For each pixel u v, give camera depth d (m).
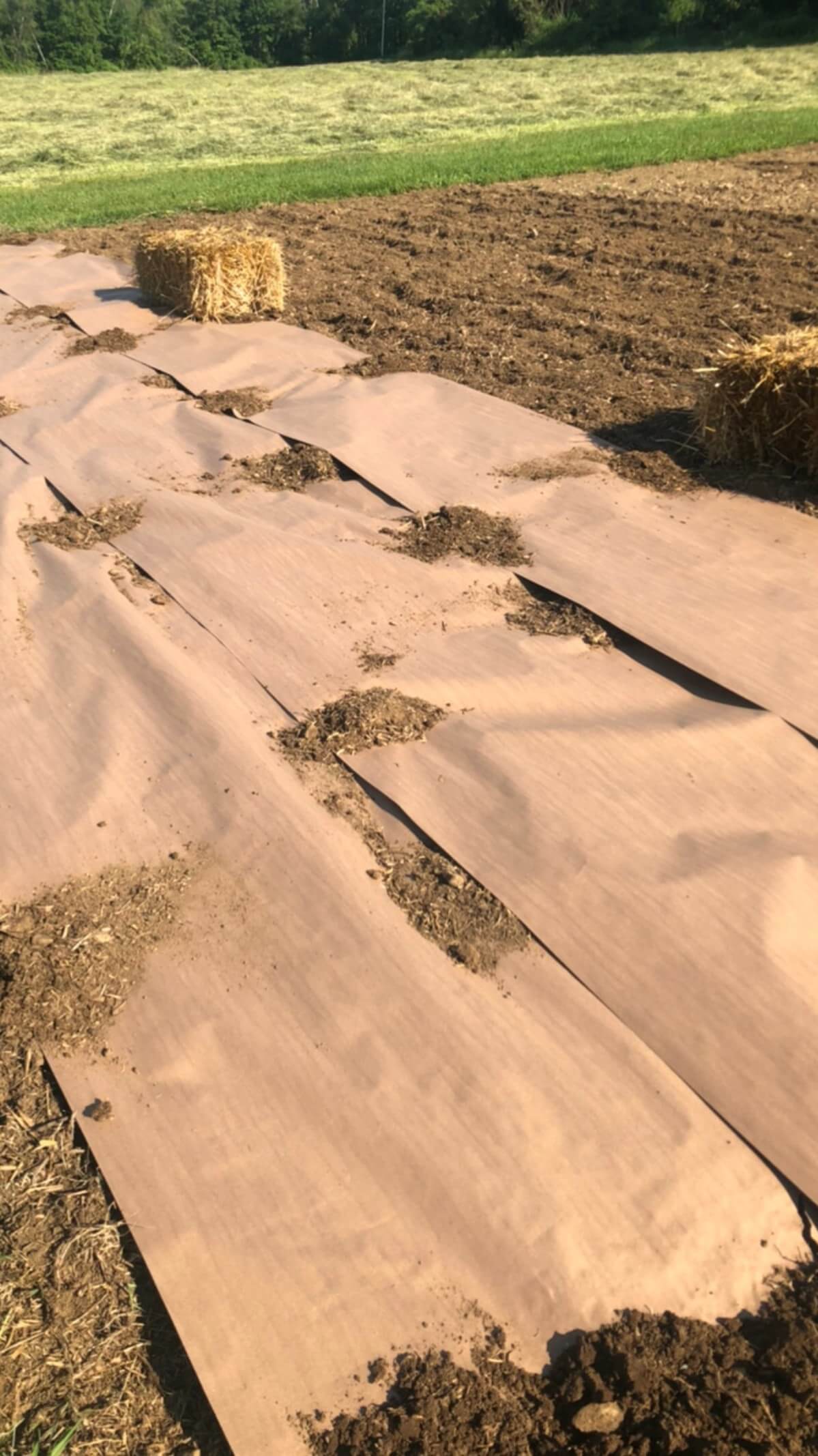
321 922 3.09
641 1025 2.77
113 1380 2.16
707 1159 2.48
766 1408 2.07
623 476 5.60
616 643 4.33
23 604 4.77
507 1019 2.80
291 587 4.71
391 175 14.98
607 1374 2.13
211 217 13.12
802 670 3.98
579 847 3.27
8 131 25.59
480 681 4.07
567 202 12.57
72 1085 2.71
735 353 5.45
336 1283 2.28
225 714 3.95
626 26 36.69
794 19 32.53
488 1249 2.32
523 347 7.59
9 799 3.67
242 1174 2.48
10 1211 2.46
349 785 3.62
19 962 2.98
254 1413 2.08
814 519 5.08
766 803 3.46
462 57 40.31
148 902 3.21
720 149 15.44
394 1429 2.05
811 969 2.88
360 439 6.12
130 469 6.03
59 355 8.11
